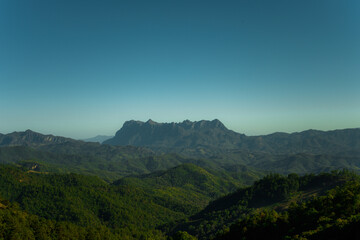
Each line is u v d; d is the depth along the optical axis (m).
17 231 117.12
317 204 123.19
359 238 76.25
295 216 120.12
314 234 89.75
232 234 137.75
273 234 117.69
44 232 129.38
